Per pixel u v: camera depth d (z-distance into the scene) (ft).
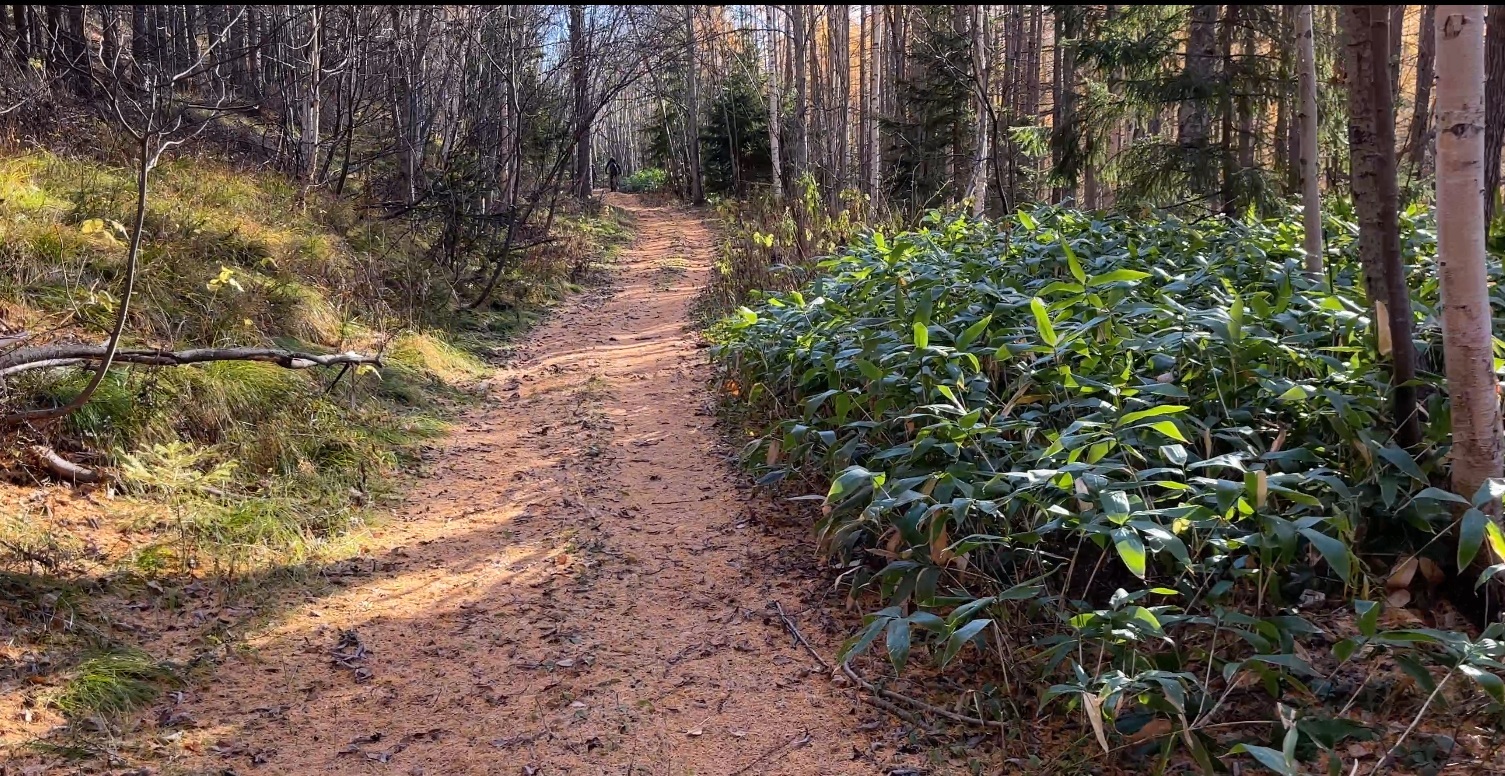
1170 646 10.16
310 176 39.09
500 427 22.63
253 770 9.57
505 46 43.55
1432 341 12.67
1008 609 11.62
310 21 42.09
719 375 25.20
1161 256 19.16
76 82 33.83
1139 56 23.39
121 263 20.45
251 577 13.61
